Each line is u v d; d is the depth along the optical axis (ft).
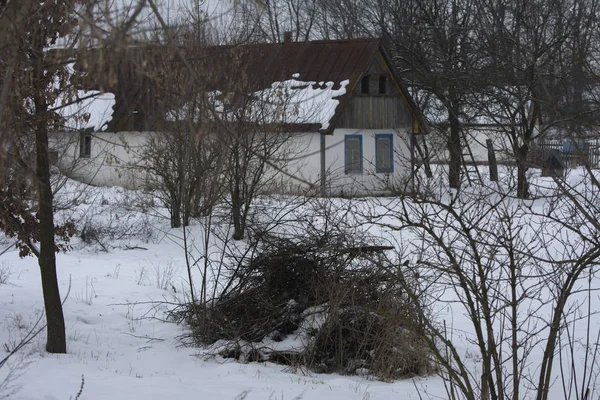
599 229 16.84
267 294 32.58
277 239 32.71
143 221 62.64
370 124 96.84
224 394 23.52
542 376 19.35
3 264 48.16
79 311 36.83
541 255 38.24
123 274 47.96
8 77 12.12
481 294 19.39
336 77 94.02
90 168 74.08
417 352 27.61
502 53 59.11
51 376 23.94
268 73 49.88
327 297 30.60
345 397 24.31
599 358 32.63
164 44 11.89
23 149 17.29
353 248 29.43
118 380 24.32
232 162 32.22
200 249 55.47
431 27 94.63
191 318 34.24
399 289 27.40
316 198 33.99
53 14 15.81
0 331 30.22
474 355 31.96
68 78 20.84
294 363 30.01
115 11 10.58
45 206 27.43
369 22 129.08
